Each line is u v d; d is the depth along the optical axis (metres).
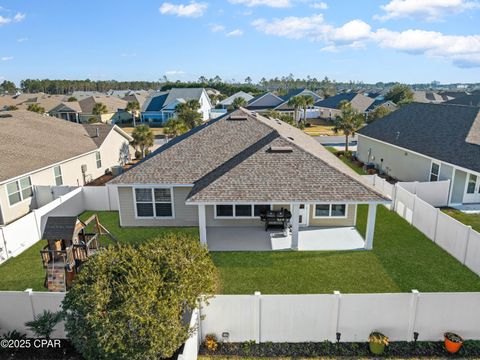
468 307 8.84
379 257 13.87
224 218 17.20
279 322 8.98
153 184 16.59
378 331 9.01
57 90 173.25
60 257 11.80
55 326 9.20
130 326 6.91
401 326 8.99
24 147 22.44
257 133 20.02
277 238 15.73
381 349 8.65
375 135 29.48
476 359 8.59
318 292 11.48
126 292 7.16
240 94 87.75
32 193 20.27
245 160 15.50
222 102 86.88
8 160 19.95
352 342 9.10
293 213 14.24
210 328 9.09
